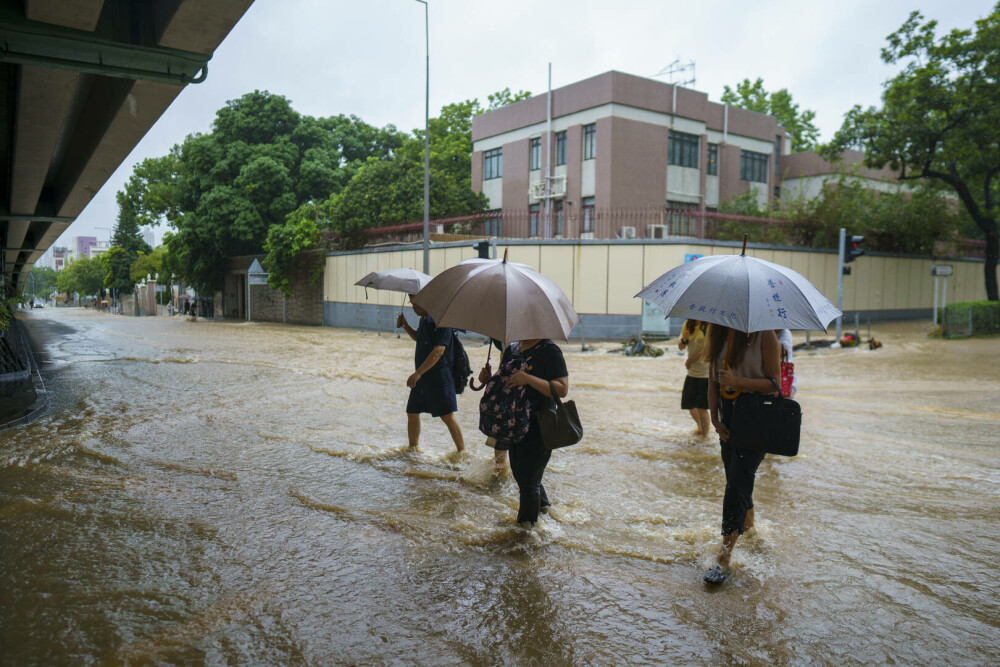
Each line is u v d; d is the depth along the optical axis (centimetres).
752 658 298
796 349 1734
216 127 4138
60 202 1694
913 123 2412
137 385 1130
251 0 614
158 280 5562
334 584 371
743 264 399
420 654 299
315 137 4159
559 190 2823
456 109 3938
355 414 873
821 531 455
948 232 3120
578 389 1118
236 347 1916
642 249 2184
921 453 672
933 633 321
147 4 715
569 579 380
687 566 400
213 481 567
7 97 984
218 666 287
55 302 13775
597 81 2680
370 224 3030
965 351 1711
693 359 710
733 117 3078
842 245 1789
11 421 782
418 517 478
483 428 446
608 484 562
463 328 399
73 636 309
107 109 1026
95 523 461
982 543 435
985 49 2258
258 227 3903
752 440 377
